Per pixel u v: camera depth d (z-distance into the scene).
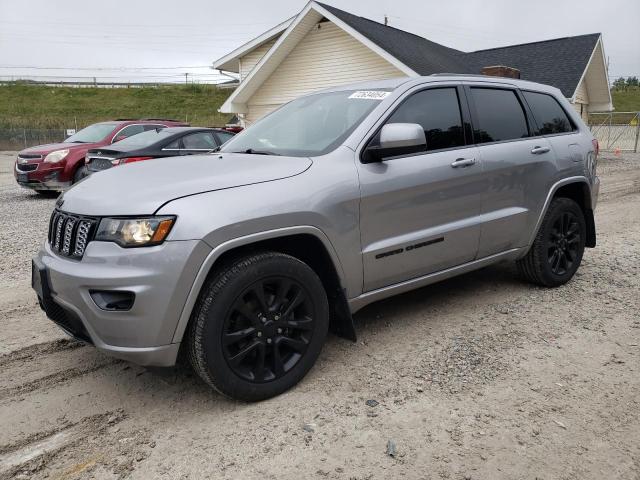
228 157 3.56
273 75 18.92
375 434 2.70
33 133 38.59
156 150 9.31
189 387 3.23
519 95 4.62
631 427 2.73
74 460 2.55
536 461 2.48
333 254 3.20
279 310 3.03
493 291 4.81
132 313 2.64
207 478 2.41
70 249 2.91
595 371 3.31
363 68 16.94
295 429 2.76
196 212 2.71
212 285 2.78
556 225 4.78
